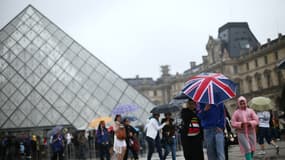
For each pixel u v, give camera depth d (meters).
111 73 47.47
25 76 44.78
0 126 39.81
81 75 46.47
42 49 48.38
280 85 88.50
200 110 11.97
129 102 44.25
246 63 105.38
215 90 11.02
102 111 42.97
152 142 18.88
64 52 48.75
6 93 42.69
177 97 22.30
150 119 19.75
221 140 11.59
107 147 23.48
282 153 19.50
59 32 51.22
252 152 15.19
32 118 41.06
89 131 40.47
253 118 13.96
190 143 11.96
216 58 114.06
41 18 52.22
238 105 14.06
